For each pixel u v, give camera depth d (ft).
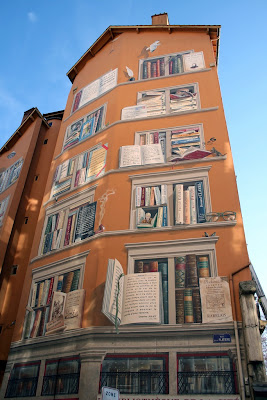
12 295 61.67
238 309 39.65
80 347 42.01
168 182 52.70
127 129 61.87
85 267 48.67
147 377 38.04
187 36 75.15
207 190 50.21
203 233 46.24
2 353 55.67
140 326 41.06
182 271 44.04
